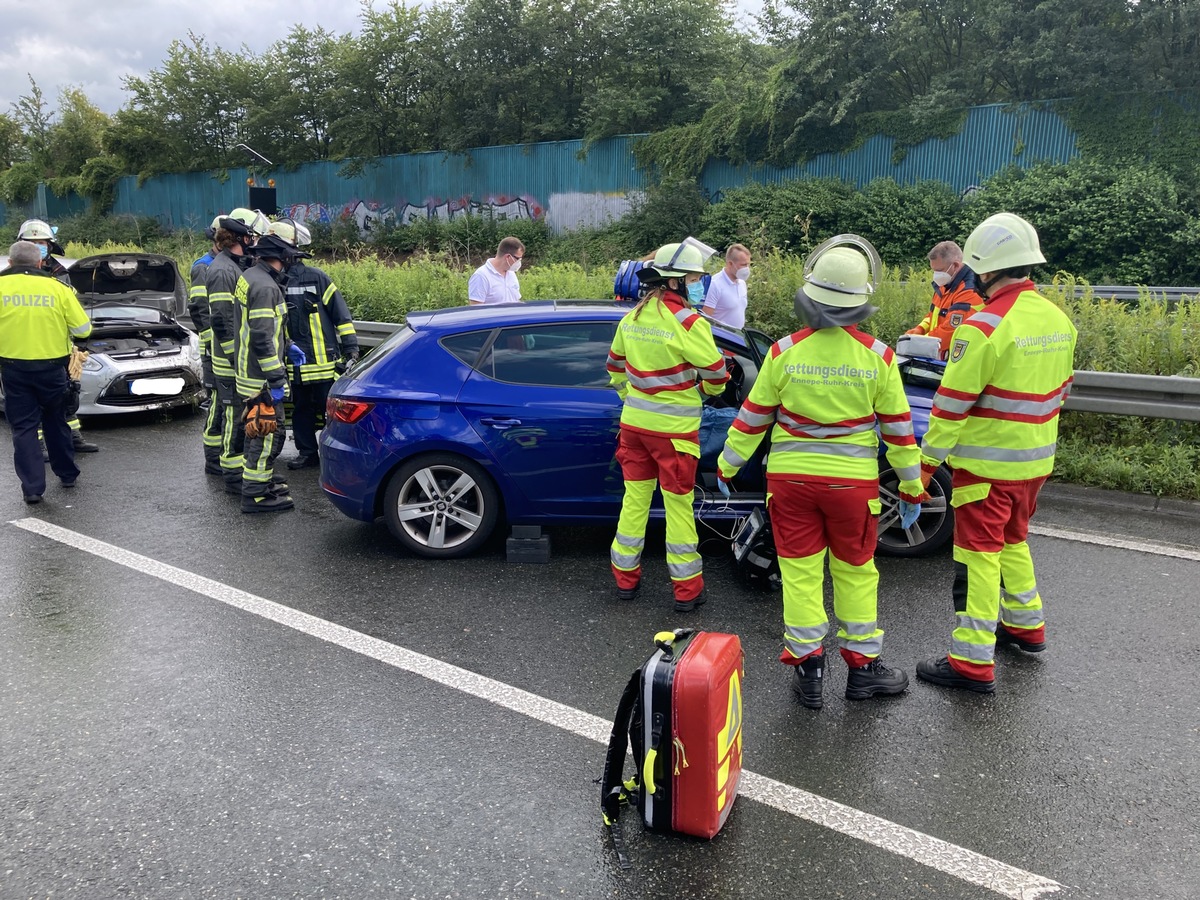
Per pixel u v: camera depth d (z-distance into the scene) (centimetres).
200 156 3947
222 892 265
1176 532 572
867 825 295
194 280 706
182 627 444
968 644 376
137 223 3950
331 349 716
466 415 518
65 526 599
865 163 2369
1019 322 359
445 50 3247
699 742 277
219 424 718
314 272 705
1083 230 1886
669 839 289
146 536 580
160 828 294
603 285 1265
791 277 970
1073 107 2045
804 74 2356
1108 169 1942
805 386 349
